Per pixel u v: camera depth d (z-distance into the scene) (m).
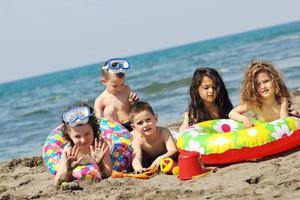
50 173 10.09
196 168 7.87
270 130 8.17
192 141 8.52
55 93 48.16
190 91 9.77
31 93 64.00
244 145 8.08
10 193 8.77
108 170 8.56
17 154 14.77
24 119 25.80
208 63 44.69
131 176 8.41
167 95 24.48
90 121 8.57
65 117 8.49
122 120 10.73
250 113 13.39
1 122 26.55
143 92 27.44
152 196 7.09
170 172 8.34
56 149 9.54
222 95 9.65
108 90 10.84
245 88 9.27
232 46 82.62
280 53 37.66
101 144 8.52
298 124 8.44
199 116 9.72
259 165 7.88
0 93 88.00
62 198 7.74
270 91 9.02
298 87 18.06
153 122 8.97
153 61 90.12
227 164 8.30
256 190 6.60
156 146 9.19
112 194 7.57
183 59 69.06
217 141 8.26
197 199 6.66
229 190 6.83
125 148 8.98
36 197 8.11
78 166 8.70
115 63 10.74
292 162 7.60
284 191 6.36
